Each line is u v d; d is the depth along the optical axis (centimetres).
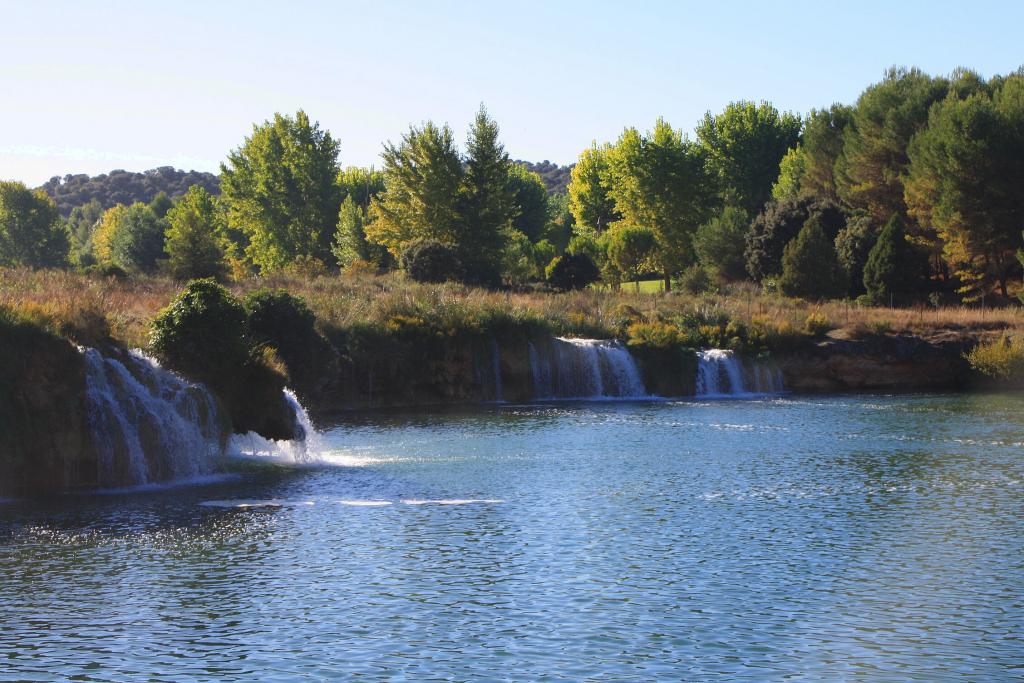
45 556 2083
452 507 2584
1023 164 8062
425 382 5494
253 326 4466
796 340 6338
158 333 3350
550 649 1565
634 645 1581
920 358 6266
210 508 2566
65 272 5591
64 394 2812
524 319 5819
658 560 2069
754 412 4869
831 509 2553
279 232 12812
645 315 6581
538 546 2186
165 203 18775
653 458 3397
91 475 2850
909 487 2841
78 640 1595
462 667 1490
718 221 10238
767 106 13762
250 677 1449
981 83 10081
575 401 5597
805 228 8169
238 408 3397
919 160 8756
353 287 7100
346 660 1517
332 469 3189
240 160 13800
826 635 1628
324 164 12850
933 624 1678
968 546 2175
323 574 1967
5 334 2736
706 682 1434
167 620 1694
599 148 15612
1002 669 1484
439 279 8275
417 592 1853
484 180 10150
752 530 2328
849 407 5069
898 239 8094
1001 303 8112
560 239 15250
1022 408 4947
